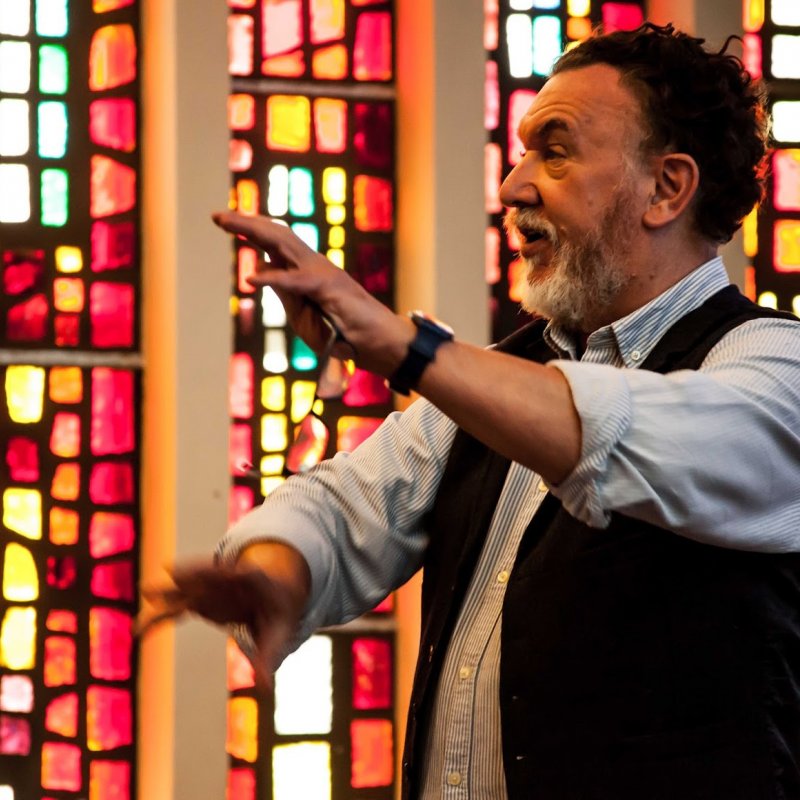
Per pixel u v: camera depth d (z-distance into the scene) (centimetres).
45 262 744
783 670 303
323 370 269
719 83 340
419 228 750
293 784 736
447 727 326
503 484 337
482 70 745
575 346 354
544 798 305
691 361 320
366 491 347
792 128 812
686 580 304
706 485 284
